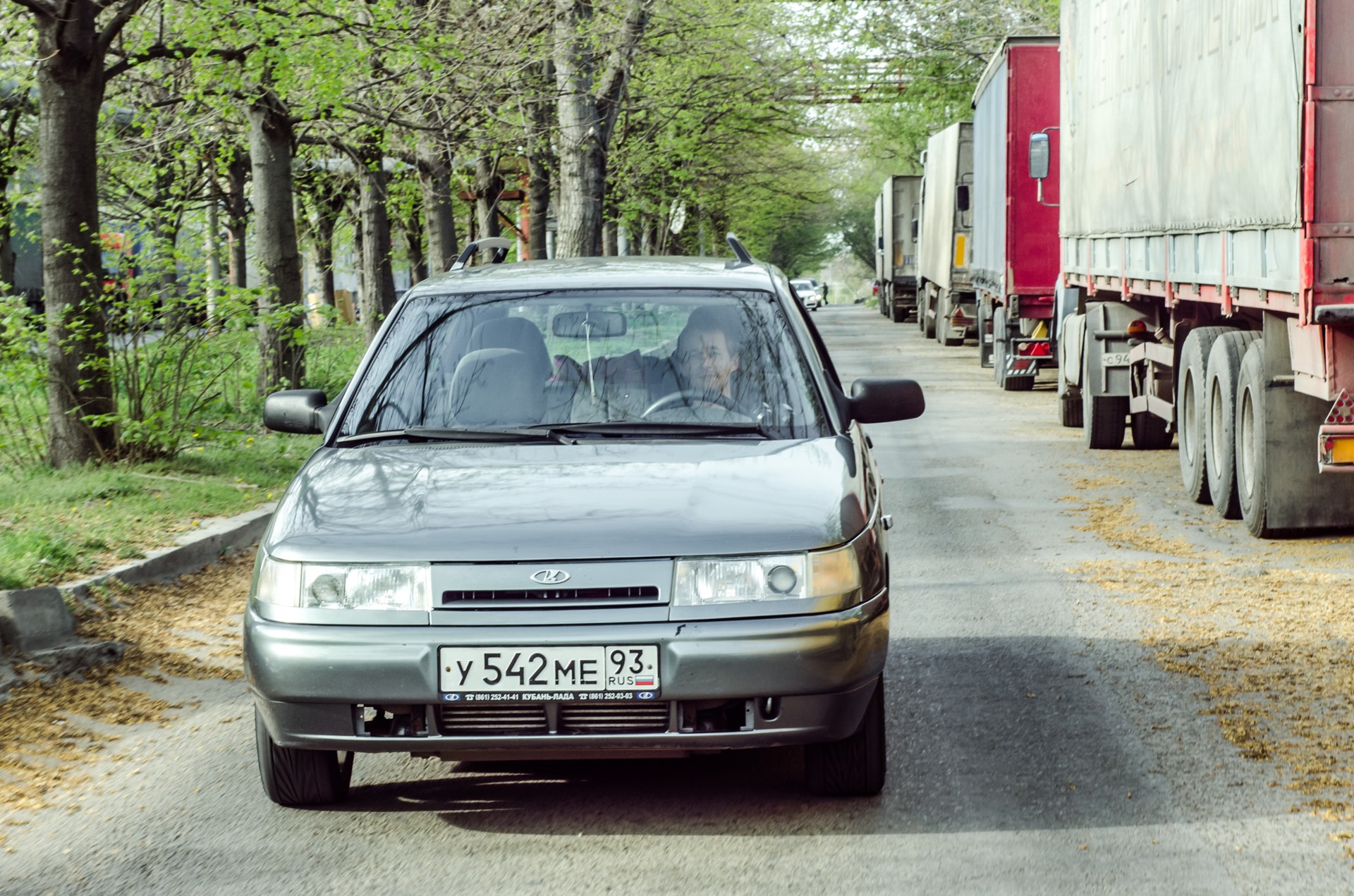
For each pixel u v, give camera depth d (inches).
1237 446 637.9
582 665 265.9
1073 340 989.2
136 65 817.5
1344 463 527.5
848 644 271.6
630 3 1432.1
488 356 348.8
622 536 272.2
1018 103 1300.4
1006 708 369.1
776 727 270.7
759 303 359.3
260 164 1075.3
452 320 360.2
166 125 1216.2
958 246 2063.2
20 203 1259.8
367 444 330.0
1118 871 262.1
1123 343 901.8
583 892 257.9
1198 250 649.6
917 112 3021.7
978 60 2564.0
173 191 1131.3
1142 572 538.3
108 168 1268.5
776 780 319.3
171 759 345.7
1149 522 653.9
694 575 269.9
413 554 272.7
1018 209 1320.1
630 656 266.2
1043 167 1080.2
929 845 277.1
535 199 1861.5
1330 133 494.6
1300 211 501.0
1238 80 571.8
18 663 406.3
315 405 358.9
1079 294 1031.6
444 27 1051.3
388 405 343.3
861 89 2682.1
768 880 261.1
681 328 350.9
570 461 307.9
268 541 287.7
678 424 326.0
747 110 2281.0
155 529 592.1
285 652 271.9
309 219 2181.3
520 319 356.5
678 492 288.5
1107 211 845.8
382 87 1086.4
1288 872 259.8
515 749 271.6
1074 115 958.4
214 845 287.4
